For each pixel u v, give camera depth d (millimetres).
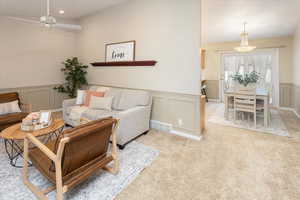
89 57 4406
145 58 3244
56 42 4430
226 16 3428
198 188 1625
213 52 6523
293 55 4805
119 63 3596
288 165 1998
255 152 2338
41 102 4285
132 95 3117
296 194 1525
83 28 4449
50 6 3479
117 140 2426
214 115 4477
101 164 1628
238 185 1660
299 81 4020
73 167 1388
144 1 3137
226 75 6375
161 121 3201
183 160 2139
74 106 3432
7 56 3656
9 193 1538
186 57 2736
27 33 3922
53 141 1938
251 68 5848
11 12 3578
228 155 2262
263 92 3707
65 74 4707
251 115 4367
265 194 1532
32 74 4074
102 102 3172
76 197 1489
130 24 3402
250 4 2875
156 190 1598
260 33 4801
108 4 3527
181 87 2854
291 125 3506
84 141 1365
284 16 3453
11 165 2004
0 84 3600
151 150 2410
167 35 2904
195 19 2582
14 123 2904
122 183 1690
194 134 2814
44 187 1621
